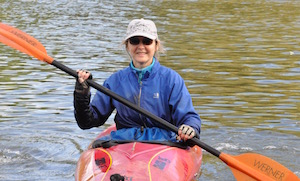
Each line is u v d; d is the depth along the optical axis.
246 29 15.24
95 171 3.76
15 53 10.92
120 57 10.50
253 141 5.77
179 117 4.29
